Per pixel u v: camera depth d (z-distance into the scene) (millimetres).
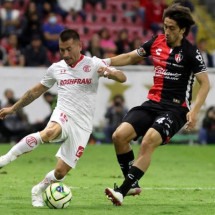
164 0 90562
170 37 30312
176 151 65562
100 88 70188
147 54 31531
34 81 69125
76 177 43250
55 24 78938
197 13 94375
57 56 78062
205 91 30031
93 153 61031
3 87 68312
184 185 39969
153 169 50250
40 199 29719
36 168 48875
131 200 32562
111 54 76688
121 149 30766
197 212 28828
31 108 68250
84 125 29859
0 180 40562
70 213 27656
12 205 29922
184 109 30516
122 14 94562
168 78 30625
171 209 29547
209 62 81312
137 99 70875
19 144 28625
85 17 90875
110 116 70250
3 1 86188
